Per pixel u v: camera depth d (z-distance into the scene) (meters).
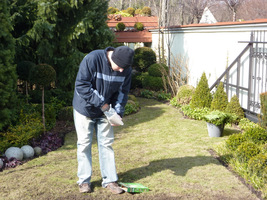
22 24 8.36
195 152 5.41
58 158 5.22
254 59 7.37
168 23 13.21
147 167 4.74
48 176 4.42
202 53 10.22
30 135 5.76
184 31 11.64
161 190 3.95
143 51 14.05
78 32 8.32
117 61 3.40
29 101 8.55
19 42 7.55
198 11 26.80
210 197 3.77
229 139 5.12
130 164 4.88
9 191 3.96
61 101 8.48
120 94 3.87
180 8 26.38
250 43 7.31
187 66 11.34
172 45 13.36
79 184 3.95
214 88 9.14
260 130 5.27
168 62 12.81
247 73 7.71
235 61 7.92
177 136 6.52
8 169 4.71
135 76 13.25
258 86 7.15
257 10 26.80
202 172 4.51
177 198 3.75
